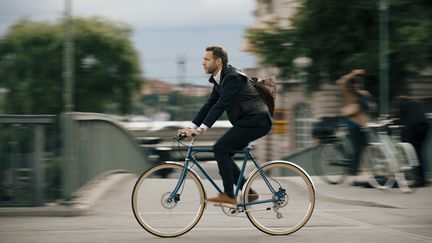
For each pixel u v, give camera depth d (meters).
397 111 11.04
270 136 36.56
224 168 6.58
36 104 51.34
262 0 34.94
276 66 24.53
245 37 25.23
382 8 22.08
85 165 9.78
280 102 33.75
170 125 50.59
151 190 6.62
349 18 22.98
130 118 55.38
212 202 6.63
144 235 6.70
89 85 53.09
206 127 6.50
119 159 13.87
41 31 51.88
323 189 10.48
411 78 24.66
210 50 6.59
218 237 6.61
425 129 10.81
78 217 7.90
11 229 7.03
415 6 22.95
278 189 6.77
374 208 8.72
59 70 51.31
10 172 8.27
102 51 53.53
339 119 11.64
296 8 24.58
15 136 8.27
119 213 8.21
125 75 54.31
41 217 7.89
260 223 6.74
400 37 21.95
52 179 8.33
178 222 6.63
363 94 11.02
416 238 6.56
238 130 6.55
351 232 6.89
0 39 52.22
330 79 24.30
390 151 10.38
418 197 9.52
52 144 8.34
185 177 6.64
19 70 51.62
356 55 22.61
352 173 10.97
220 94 6.54
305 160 18.58
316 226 7.27
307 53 23.58
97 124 10.96
